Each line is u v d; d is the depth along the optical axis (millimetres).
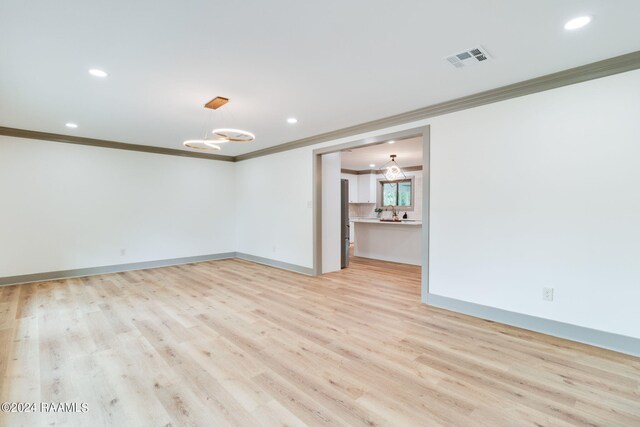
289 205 5809
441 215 3635
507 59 2502
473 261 3385
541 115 2904
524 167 3018
